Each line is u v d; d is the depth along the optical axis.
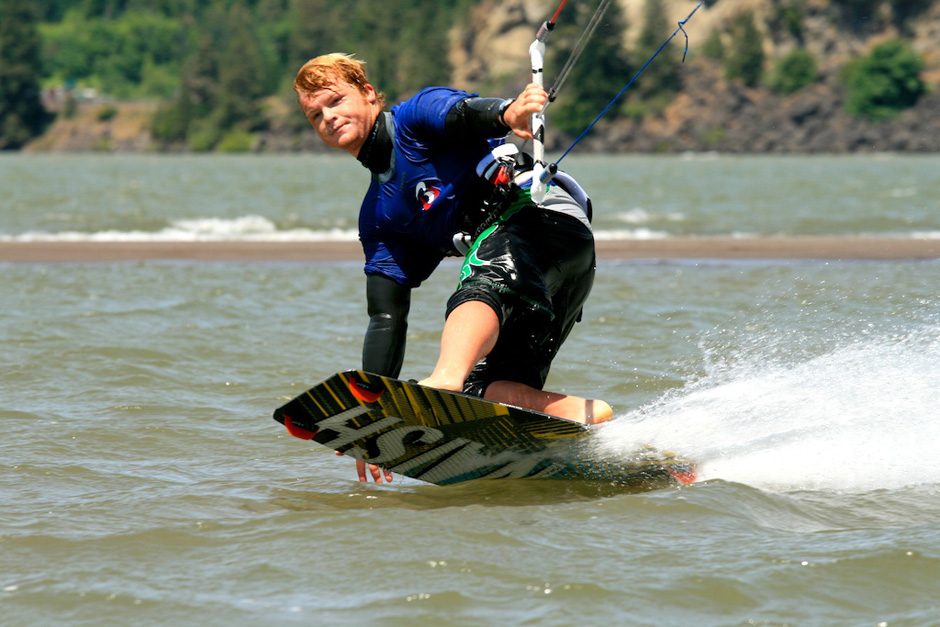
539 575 10.73
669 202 100.69
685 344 24.27
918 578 10.59
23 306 31.39
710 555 11.24
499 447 13.52
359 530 12.18
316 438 13.41
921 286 31.14
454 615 9.84
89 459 15.78
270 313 30.64
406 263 14.10
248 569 11.05
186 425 17.92
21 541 12.02
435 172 13.50
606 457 14.05
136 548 11.76
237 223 68.56
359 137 13.47
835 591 10.31
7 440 16.66
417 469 14.08
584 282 14.28
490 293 13.03
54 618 9.94
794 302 28.75
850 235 61.25
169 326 27.73
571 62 12.85
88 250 50.03
